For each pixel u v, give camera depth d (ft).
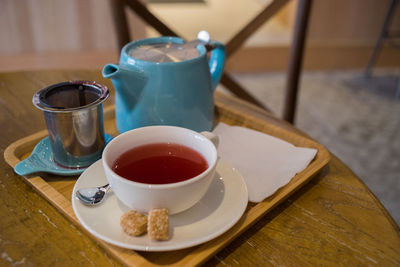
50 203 1.70
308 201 1.80
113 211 1.54
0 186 1.80
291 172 1.89
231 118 2.57
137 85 1.98
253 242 1.55
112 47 9.00
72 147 1.85
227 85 4.31
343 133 7.01
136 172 1.56
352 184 1.94
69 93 1.91
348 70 9.94
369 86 9.00
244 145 2.16
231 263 1.45
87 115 1.80
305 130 7.05
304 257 1.48
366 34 9.67
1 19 8.20
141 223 1.39
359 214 1.72
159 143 1.69
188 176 1.54
